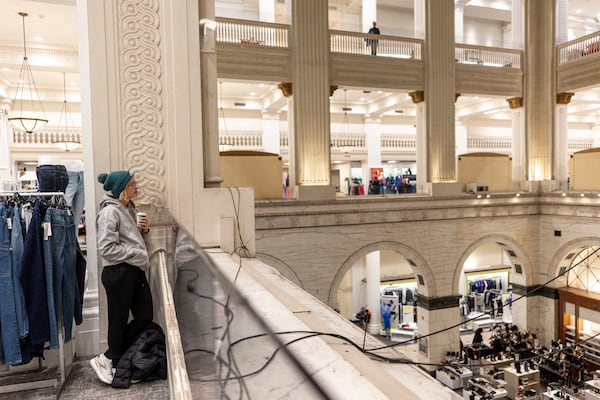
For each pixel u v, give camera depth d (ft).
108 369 10.78
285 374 2.29
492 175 54.03
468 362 46.09
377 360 5.63
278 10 63.62
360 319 58.90
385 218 44.86
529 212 52.01
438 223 47.37
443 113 47.34
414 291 62.44
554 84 51.55
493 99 61.77
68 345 12.01
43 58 41.29
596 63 47.09
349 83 44.01
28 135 52.03
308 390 2.15
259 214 39.91
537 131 52.42
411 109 73.00
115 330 10.93
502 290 66.28
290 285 10.34
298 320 5.32
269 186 43.93
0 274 9.96
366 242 44.19
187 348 6.11
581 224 47.60
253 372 2.60
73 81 51.39
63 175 13.03
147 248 13.38
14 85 51.34
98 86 13.12
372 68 44.83
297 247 41.39
